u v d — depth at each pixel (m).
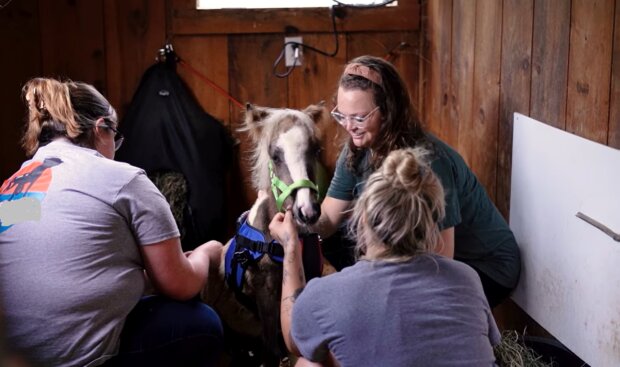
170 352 2.08
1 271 1.88
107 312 1.92
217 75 3.73
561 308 2.28
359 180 2.42
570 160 2.19
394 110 2.16
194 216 3.59
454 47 3.28
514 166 2.61
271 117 2.31
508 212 2.71
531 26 2.47
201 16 3.64
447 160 2.22
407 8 3.69
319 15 3.67
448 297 1.60
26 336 1.87
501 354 2.34
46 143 2.03
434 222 1.68
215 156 3.63
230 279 2.31
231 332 2.64
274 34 3.70
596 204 2.04
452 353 1.57
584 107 2.13
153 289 2.38
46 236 1.87
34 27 3.60
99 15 3.63
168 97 3.61
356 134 2.20
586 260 2.11
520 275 2.56
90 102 2.04
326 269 2.77
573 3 2.19
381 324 1.57
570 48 2.21
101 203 1.90
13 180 1.97
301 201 2.18
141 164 3.59
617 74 1.95
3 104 3.62
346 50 3.73
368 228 1.63
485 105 2.91
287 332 1.92
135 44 3.67
